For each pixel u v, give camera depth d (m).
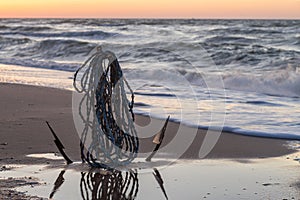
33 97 13.66
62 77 18.77
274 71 18.94
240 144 8.88
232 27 47.12
